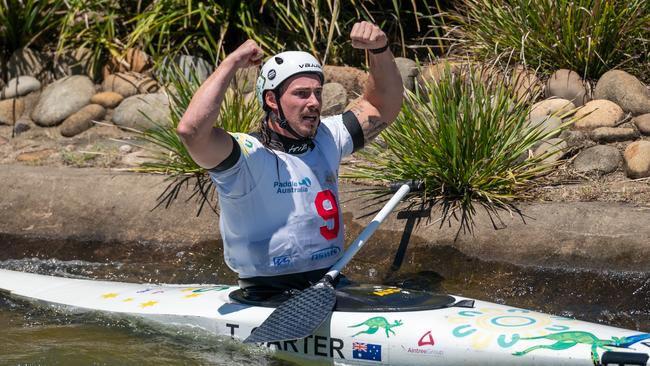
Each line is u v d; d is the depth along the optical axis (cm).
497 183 1978
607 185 2011
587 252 1800
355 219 2022
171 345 1583
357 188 2109
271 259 1517
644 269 1741
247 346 1546
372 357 1449
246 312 1552
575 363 1316
